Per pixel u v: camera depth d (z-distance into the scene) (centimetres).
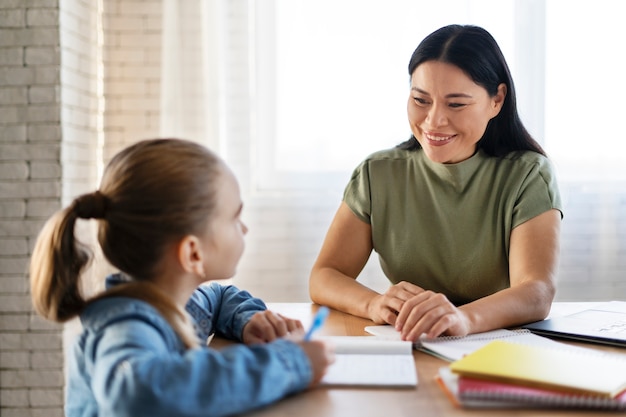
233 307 142
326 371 105
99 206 109
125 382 86
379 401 99
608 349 128
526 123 288
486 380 99
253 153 293
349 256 185
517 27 286
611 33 285
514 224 171
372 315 149
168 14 283
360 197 186
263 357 96
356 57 288
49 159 261
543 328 139
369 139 290
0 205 263
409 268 182
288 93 290
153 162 108
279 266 295
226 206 112
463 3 285
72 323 273
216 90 283
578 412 95
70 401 108
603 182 288
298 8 289
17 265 263
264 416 93
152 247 107
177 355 94
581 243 292
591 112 287
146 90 293
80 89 277
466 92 163
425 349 127
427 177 182
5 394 265
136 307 100
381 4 287
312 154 291
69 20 267
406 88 288
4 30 260
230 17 291
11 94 261
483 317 139
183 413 86
